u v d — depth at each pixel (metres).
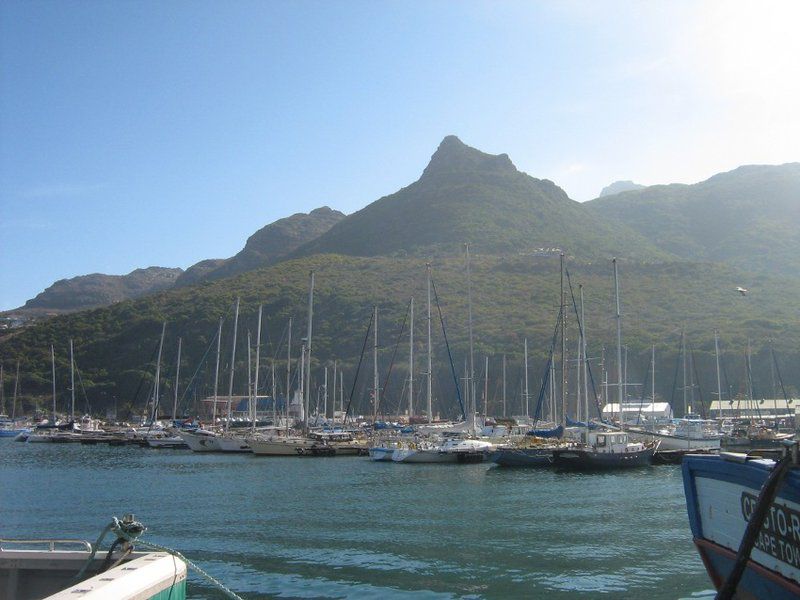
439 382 146.75
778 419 104.62
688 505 16.42
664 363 141.25
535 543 29.78
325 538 31.27
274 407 102.44
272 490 48.78
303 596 22.12
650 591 22.25
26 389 174.25
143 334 181.62
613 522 34.72
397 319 161.75
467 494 45.47
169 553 9.84
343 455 75.62
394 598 21.78
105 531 10.49
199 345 170.75
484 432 85.62
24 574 10.81
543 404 118.75
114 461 77.81
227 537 31.77
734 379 136.38
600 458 58.53
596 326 154.38
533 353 145.38
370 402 146.00
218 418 126.19
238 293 192.25
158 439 97.62
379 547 29.23
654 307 167.50
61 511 41.41
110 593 7.77
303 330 172.62
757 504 12.20
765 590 14.09
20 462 78.75
